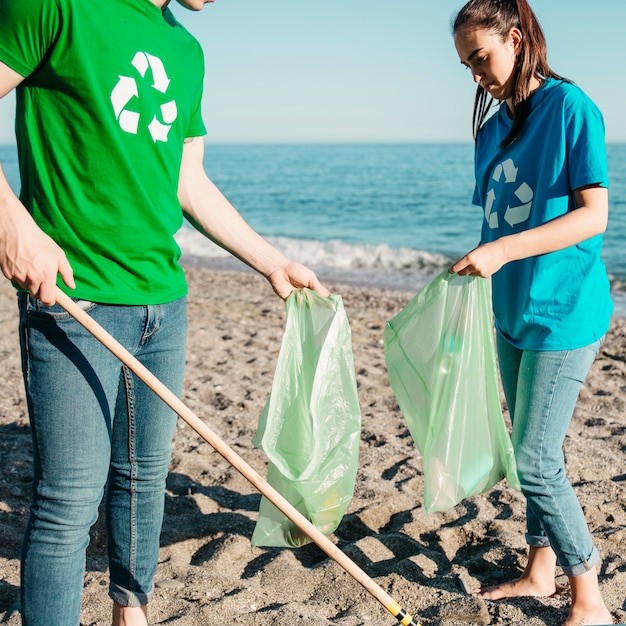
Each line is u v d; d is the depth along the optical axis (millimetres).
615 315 9992
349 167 70750
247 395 5555
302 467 2740
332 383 2699
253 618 2803
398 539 3414
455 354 2824
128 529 2418
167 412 2354
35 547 2152
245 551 3402
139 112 2113
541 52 2670
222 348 6961
